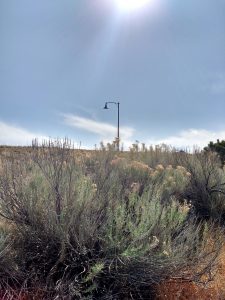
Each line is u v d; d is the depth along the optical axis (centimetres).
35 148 621
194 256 489
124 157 855
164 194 647
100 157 754
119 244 447
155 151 956
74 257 454
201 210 732
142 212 497
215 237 584
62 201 476
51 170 535
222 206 747
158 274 456
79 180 530
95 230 457
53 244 459
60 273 455
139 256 437
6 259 428
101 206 488
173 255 456
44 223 466
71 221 451
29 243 466
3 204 496
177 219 507
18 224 480
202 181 764
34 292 413
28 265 462
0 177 531
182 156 924
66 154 598
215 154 1018
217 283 493
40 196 493
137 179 666
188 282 472
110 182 580
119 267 446
